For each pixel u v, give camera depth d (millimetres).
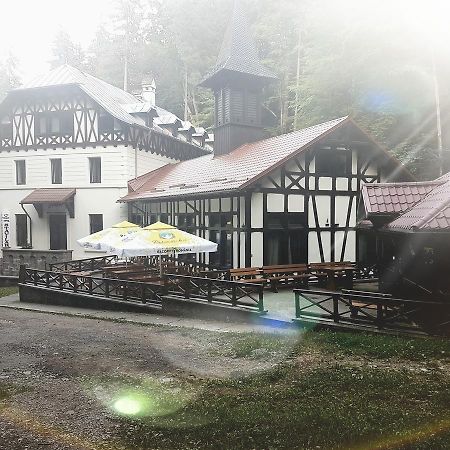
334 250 19016
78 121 30047
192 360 9227
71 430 6168
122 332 12328
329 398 6711
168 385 7742
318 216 18703
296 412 6242
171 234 16719
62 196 29266
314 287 17766
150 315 15141
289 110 38781
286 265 17156
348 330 10359
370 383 7180
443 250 10078
